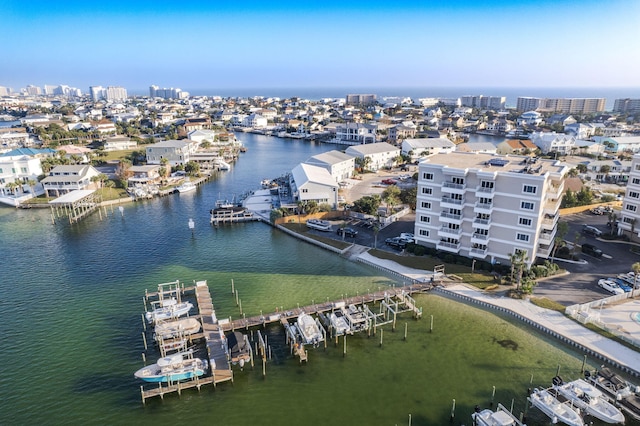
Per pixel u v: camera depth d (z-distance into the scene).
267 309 68.06
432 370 53.78
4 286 76.19
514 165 81.31
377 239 94.25
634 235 88.75
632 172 87.88
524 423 45.12
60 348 58.28
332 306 67.31
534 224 72.69
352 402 48.69
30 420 46.09
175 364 52.19
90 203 123.12
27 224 111.38
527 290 68.25
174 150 174.62
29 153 155.62
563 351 56.59
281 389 50.78
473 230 79.31
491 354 56.56
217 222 110.06
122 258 88.81
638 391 47.50
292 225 105.75
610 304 65.44
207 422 46.12
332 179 127.12
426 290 72.75
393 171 171.25
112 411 47.47
